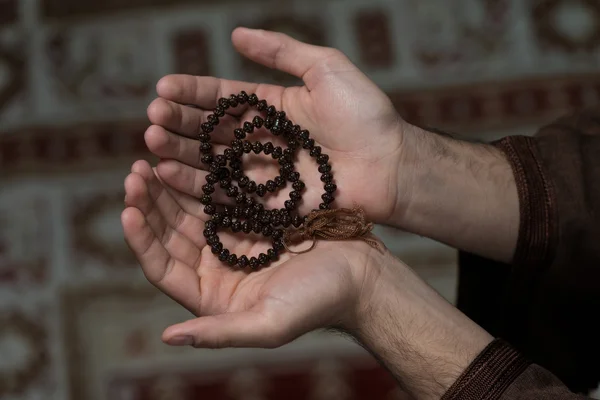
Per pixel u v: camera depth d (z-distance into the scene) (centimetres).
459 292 98
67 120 162
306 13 168
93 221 155
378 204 92
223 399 142
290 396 141
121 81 165
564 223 91
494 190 93
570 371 95
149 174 87
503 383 82
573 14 167
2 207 155
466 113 161
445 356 84
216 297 86
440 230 94
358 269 85
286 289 82
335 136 92
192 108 91
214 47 167
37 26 168
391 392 141
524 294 94
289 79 165
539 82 162
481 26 167
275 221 89
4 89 164
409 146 92
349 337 88
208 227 88
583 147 93
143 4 169
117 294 149
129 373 144
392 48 166
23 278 150
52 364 145
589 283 92
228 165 92
